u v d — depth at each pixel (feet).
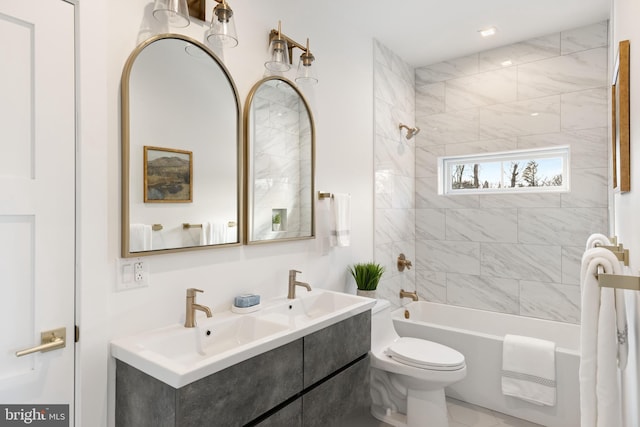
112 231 4.58
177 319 5.25
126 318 4.70
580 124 9.37
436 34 9.75
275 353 4.70
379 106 10.07
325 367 5.55
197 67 5.56
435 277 11.57
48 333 4.04
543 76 9.88
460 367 6.64
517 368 7.55
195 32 5.56
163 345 4.71
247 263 6.34
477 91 10.87
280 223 6.96
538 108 9.95
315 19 7.95
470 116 10.98
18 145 3.85
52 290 4.08
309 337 5.25
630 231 3.66
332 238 7.96
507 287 10.37
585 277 2.95
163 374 3.80
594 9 8.55
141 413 4.16
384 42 10.18
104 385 4.42
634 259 3.24
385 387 7.70
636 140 3.17
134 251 4.74
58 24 4.10
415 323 9.15
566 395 7.14
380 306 7.84
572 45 9.49
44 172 4.01
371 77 9.77
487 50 10.71
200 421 3.85
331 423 5.71
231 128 6.03
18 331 3.87
